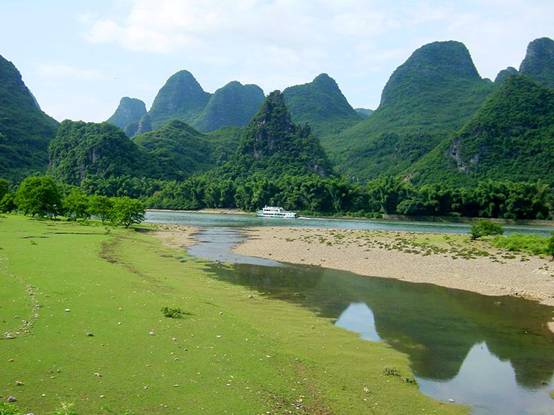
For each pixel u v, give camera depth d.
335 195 173.50
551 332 24.72
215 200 194.62
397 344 22.28
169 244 61.31
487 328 25.31
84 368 15.08
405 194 164.62
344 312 27.95
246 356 17.70
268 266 44.91
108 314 21.27
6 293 23.45
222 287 33.09
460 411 15.45
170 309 22.53
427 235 76.88
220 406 13.37
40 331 18.11
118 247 50.22
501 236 64.31
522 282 37.31
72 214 97.19
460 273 41.19
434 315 27.84
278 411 13.55
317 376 16.88
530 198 147.88
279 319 25.14
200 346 18.17
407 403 15.55
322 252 54.72
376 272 42.34
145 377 14.81
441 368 19.41
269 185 184.50
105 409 12.54
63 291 24.98
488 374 18.89
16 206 100.00
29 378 14.00
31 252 39.41
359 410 14.52
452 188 169.38
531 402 16.42
